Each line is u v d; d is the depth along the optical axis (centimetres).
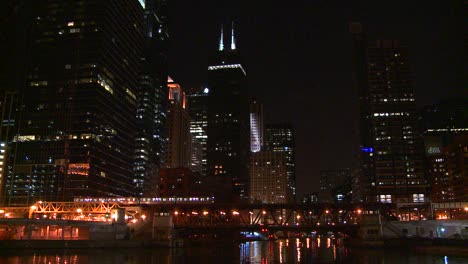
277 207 15912
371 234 15312
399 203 16025
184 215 17725
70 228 14712
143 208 15912
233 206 15900
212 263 9775
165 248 14838
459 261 10000
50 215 18662
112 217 16050
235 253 13188
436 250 12750
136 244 14612
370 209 15775
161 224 15525
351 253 12838
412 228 15400
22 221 13125
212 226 15900
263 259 10919
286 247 17100
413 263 9606
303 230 15850
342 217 16100
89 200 16300
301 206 15938
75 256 10706
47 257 10225
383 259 10656
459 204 15888
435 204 15950
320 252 13612
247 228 15738
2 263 8756
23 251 11681
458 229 14512
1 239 12788
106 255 11306
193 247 16175
